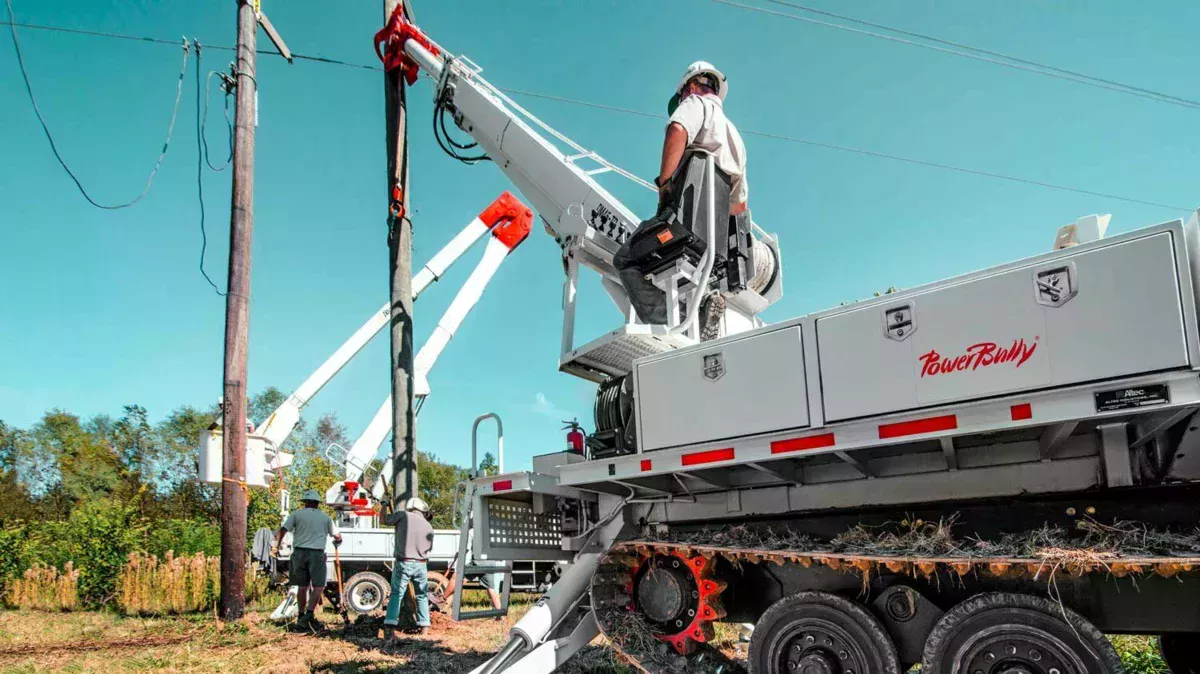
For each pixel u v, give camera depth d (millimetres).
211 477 9180
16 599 11516
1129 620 3562
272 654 7172
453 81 8945
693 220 5133
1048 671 3488
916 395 3562
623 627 4855
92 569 11586
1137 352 3057
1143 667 5484
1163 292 3043
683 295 5566
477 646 7676
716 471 4625
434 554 11891
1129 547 3406
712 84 5805
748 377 4164
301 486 22484
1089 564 3355
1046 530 3668
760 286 7344
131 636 8133
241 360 9484
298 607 8836
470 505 6035
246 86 10180
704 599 4641
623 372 6293
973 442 3986
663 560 4945
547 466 5996
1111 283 3156
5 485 34500
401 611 9062
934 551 3793
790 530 4652
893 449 4117
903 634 4070
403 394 10266
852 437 3754
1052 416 3221
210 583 10719
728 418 4203
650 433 4562
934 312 3578
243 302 9609
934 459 4188
